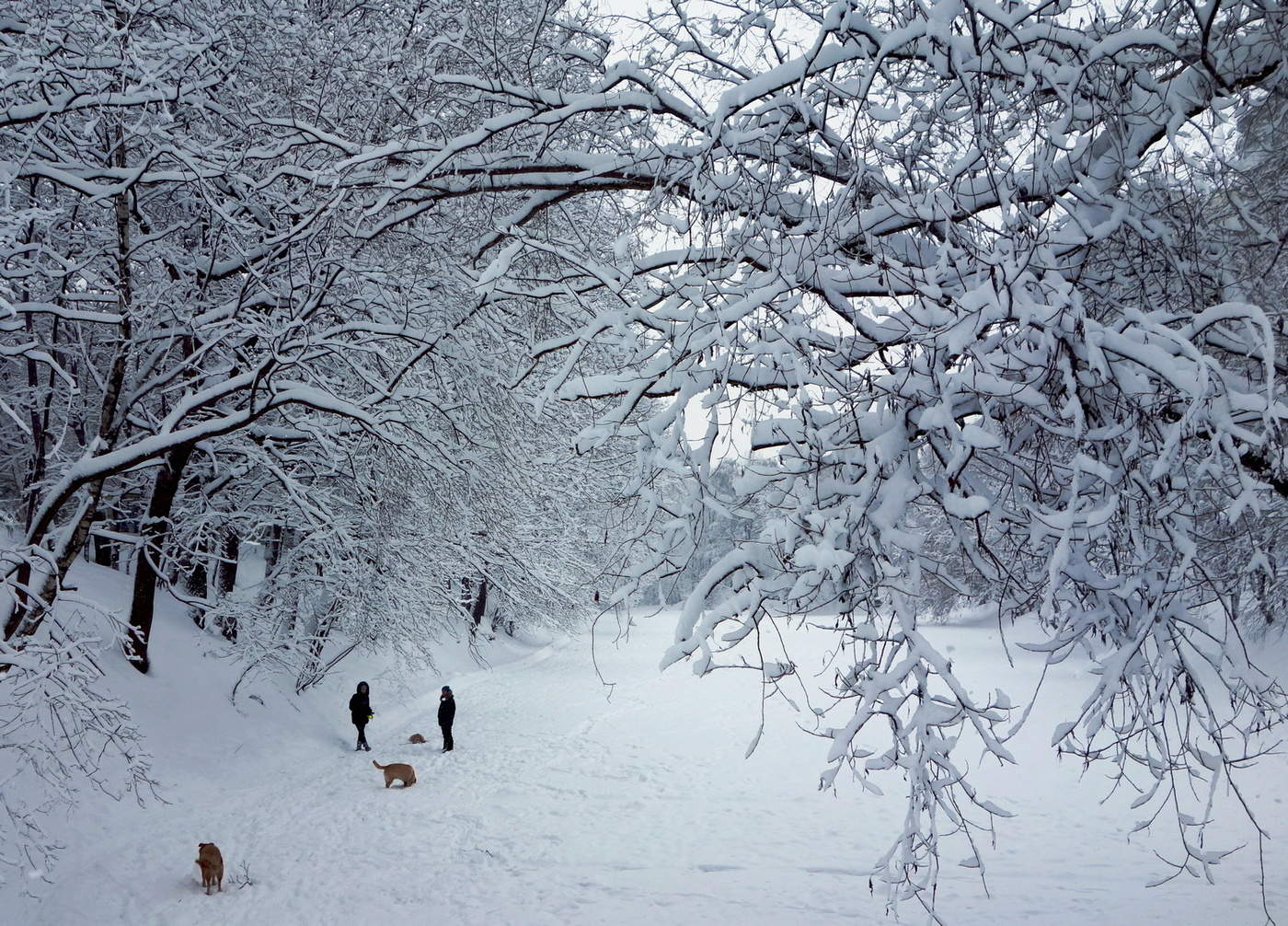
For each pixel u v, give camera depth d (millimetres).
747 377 4773
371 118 8172
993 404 4121
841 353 4367
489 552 19156
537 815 13836
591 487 13641
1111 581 3967
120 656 14789
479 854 11844
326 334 9586
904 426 4246
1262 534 5422
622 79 5102
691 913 9875
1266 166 5410
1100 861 11477
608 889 10664
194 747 14227
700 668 4211
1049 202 4664
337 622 19141
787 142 5055
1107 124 4508
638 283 5672
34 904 8875
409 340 10016
